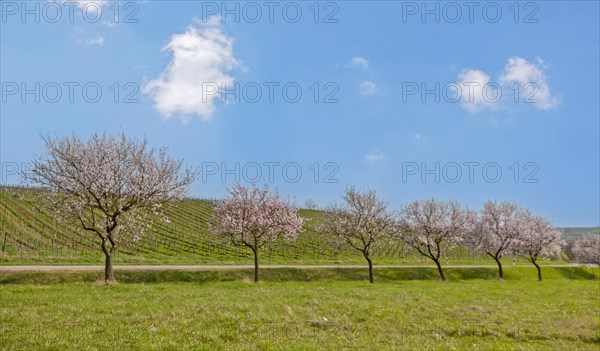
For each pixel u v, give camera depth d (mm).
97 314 18578
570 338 19391
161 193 39469
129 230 42031
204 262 64125
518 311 25234
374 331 18375
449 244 70688
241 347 14422
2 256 54562
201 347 14078
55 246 63688
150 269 51219
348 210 57188
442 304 26312
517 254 76875
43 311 18672
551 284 49969
